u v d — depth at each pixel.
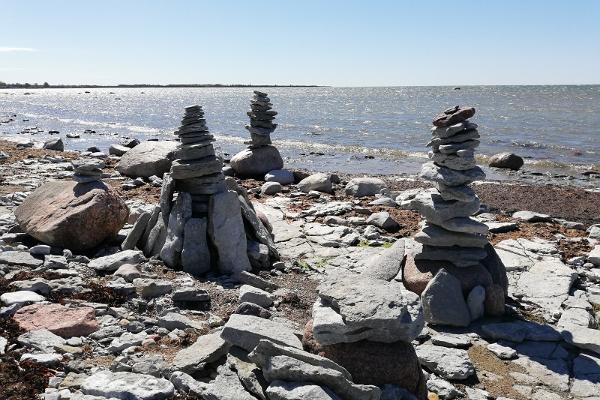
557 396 6.29
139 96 195.38
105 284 8.45
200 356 6.13
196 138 10.22
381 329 5.55
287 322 7.46
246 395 5.30
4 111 77.56
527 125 45.41
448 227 8.44
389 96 146.38
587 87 196.25
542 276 9.88
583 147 32.22
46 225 9.95
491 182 20.64
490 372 6.78
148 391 5.29
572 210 15.98
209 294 8.55
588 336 7.52
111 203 10.20
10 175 17.80
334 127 47.88
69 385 5.55
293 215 14.21
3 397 5.23
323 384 5.06
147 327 7.24
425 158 29.78
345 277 6.28
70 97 171.62
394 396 5.38
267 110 20.38
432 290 8.08
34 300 7.42
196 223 9.83
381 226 13.02
